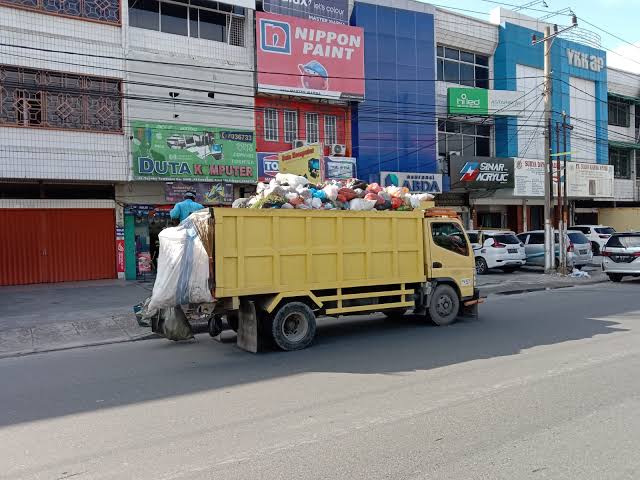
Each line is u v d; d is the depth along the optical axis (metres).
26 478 3.95
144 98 16.66
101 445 4.57
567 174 27.58
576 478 3.71
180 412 5.42
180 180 17.25
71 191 17.05
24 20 15.11
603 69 31.22
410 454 4.17
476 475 3.78
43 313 11.50
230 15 18.97
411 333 9.43
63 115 15.70
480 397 5.56
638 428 4.61
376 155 22.23
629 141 33.81
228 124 18.39
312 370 7.02
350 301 9.17
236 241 7.83
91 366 7.71
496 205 27.86
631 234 17.41
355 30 21.02
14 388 6.58
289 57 19.62
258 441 4.54
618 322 9.92
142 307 8.91
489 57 27.42
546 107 19.25
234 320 9.58
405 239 9.56
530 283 17.03
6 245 16.06
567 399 5.42
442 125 25.75
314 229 8.52
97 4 16.23
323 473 3.88
